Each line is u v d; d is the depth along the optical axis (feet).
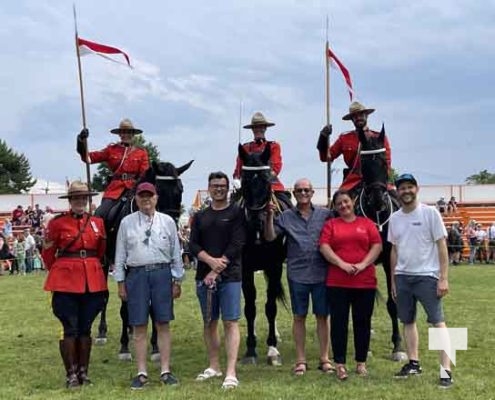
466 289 53.57
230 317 23.25
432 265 22.85
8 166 252.83
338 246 23.67
